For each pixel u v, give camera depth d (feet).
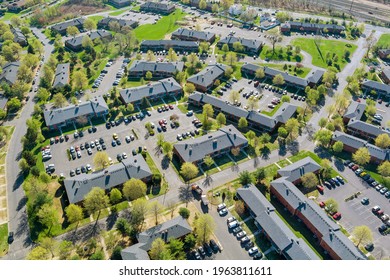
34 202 462.60
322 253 426.51
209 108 654.53
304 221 458.50
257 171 517.96
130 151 587.68
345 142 588.50
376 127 625.82
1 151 588.09
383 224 467.52
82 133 627.46
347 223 467.11
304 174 520.01
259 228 452.76
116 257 406.41
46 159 566.77
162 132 633.61
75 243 434.30
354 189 520.01
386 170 524.52
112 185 499.10
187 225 441.68
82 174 518.78
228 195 500.74
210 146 569.23
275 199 499.92
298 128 641.40
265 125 628.69
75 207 440.86
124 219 439.22
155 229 431.84
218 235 446.19
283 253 408.05
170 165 559.38
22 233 447.42
